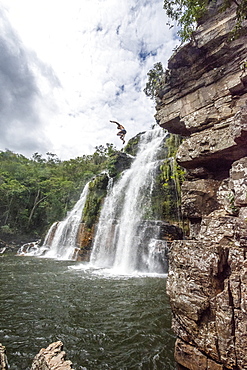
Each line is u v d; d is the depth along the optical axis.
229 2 4.81
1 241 26.72
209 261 3.89
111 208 23.67
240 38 5.09
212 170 6.11
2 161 46.00
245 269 3.47
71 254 21.73
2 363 2.78
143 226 17.42
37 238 31.38
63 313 7.36
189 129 6.21
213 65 5.69
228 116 5.30
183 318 4.14
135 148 32.16
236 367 3.22
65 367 2.82
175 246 4.70
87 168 44.78
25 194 35.22
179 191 17.78
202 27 5.67
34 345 5.44
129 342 5.64
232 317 3.41
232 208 4.60
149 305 8.15
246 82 5.04
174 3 5.35
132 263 16.64
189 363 3.96
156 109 7.37
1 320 6.67
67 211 33.56
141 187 21.73
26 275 12.82
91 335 5.96
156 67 9.25
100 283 11.34
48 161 59.09
